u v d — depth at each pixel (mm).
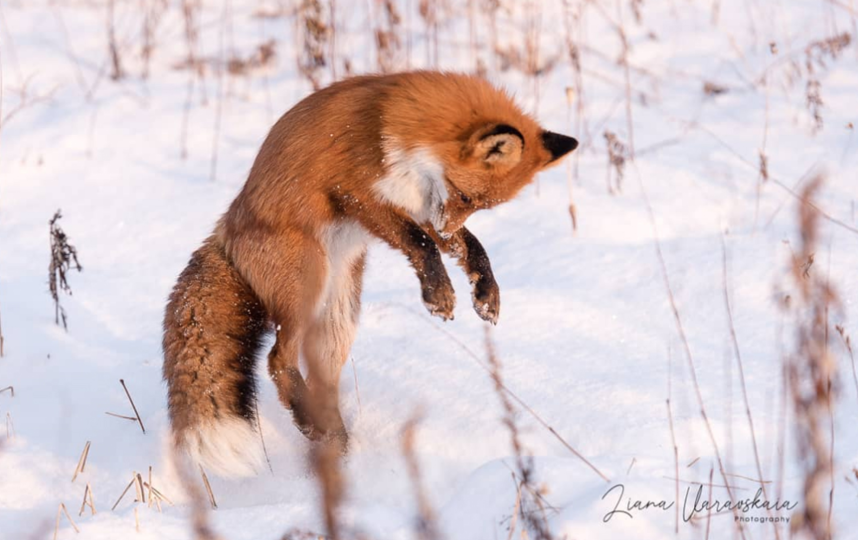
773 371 9570
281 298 9477
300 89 17672
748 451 8344
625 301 11375
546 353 10383
